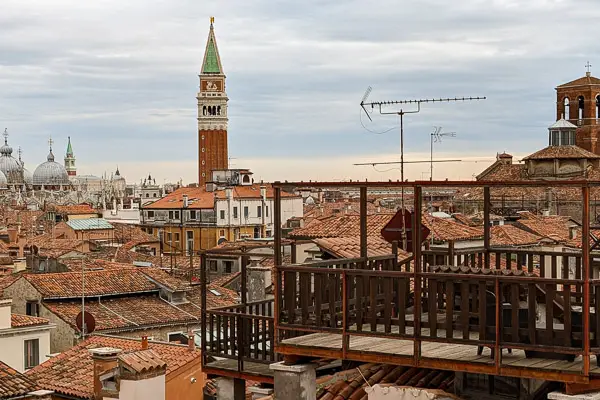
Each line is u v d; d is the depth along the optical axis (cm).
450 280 1438
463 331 1426
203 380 3488
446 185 1470
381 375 1780
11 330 4556
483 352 1513
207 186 16338
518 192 8606
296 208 15488
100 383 2864
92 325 5103
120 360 2702
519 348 1377
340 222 4772
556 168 10450
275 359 1839
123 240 12081
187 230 15525
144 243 11669
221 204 15388
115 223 14488
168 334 5416
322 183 1592
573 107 13825
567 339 1359
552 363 1400
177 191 16762
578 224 6206
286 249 4216
